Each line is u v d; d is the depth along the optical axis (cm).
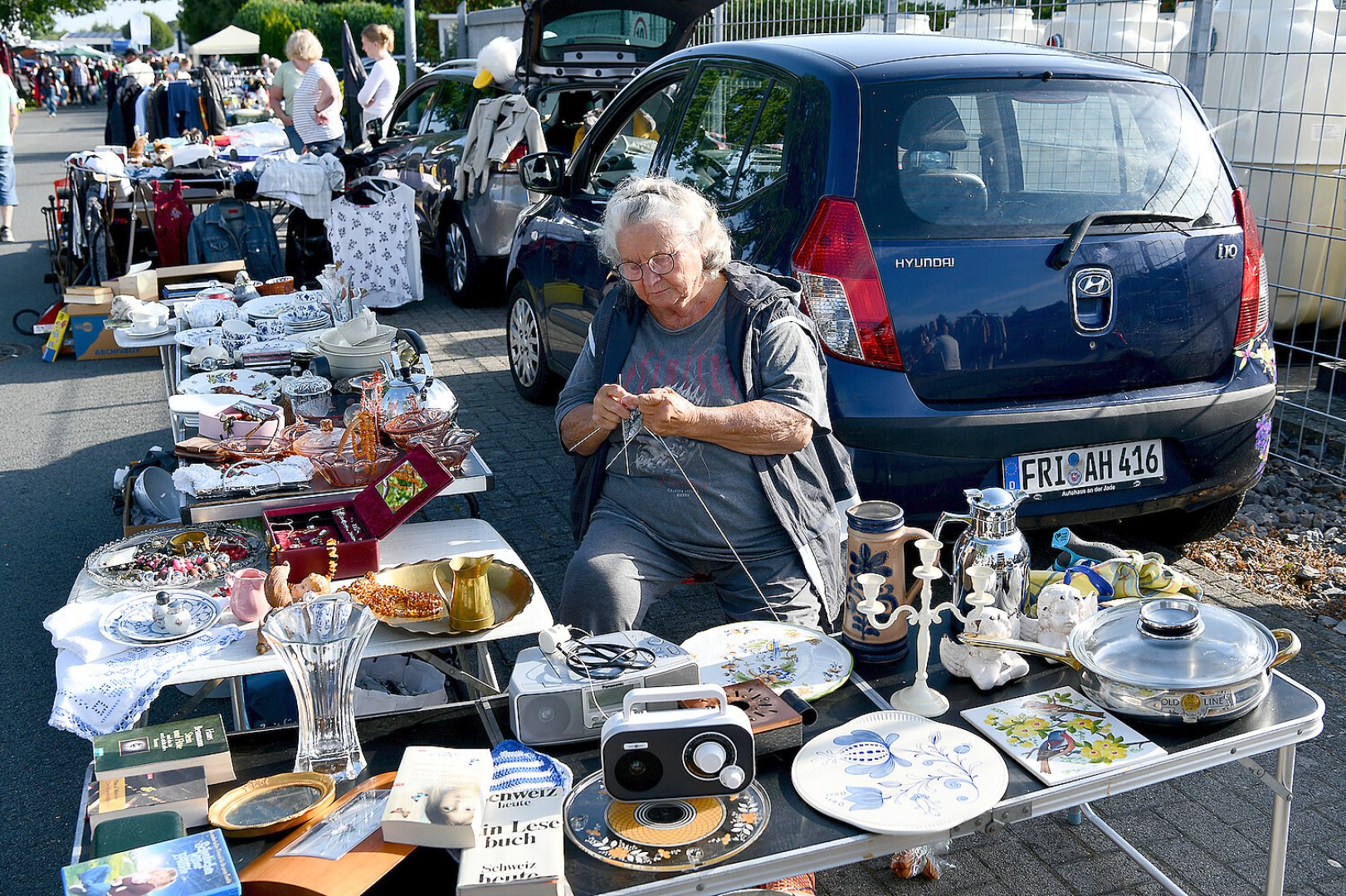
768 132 369
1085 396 336
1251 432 358
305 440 316
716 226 270
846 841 166
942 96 336
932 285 318
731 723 170
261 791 180
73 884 153
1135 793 290
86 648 223
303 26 4347
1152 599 203
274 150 934
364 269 817
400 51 3653
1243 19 575
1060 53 373
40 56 5116
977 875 260
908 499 326
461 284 841
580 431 281
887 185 324
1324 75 565
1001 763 182
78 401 652
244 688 297
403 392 339
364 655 226
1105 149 347
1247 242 356
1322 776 294
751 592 275
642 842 166
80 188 776
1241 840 270
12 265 1029
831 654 219
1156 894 253
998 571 211
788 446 268
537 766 183
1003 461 328
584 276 504
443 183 849
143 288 601
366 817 173
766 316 272
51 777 307
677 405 255
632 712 175
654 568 276
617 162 506
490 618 233
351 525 276
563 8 716
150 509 352
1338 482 489
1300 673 341
